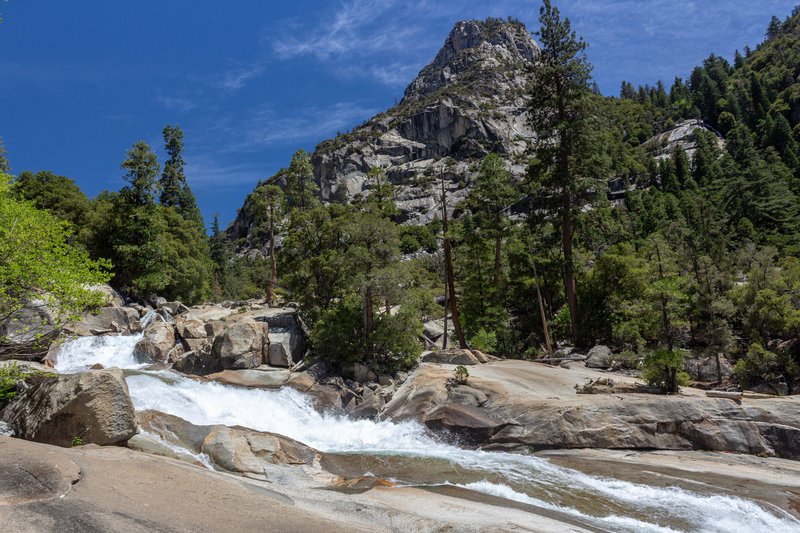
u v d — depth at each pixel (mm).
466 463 16250
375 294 29297
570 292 40844
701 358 30125
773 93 169875
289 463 14219
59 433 12234
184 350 33000
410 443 19375
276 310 44031
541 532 9180
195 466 11539
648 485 13984
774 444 17922
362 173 175125
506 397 21672
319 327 29188
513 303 48625
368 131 194875
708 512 11930
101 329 33438
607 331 39125
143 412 15500
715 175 114375
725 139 163875
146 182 47156
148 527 7043
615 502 12516
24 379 15594
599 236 70312
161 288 47219
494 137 170750
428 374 26094
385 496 11445
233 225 183625
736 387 27297
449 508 10617
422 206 146250
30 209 16141
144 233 45562
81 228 45719
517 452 18031
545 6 45094
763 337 30250
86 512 7223
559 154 43344
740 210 83750
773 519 11625
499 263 46094
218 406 21031
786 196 79938
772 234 72125
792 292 31422
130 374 23391
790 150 119125
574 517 11172
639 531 10609
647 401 19328
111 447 12000
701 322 32688
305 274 34719
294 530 7770
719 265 39531
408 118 187125
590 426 18562
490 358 33438
